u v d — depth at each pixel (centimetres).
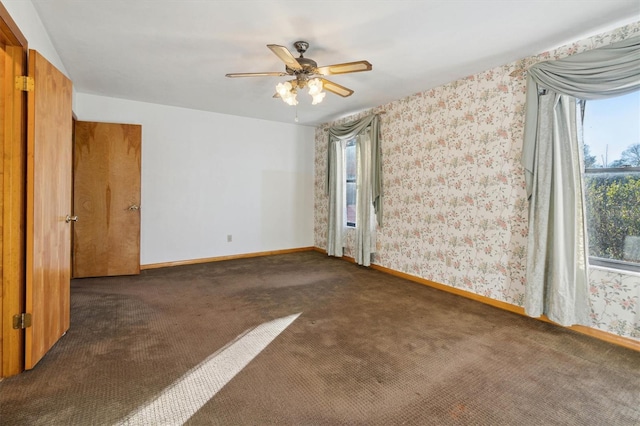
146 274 429
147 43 272
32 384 183
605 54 238
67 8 221
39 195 201
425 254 394
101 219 409
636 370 208
